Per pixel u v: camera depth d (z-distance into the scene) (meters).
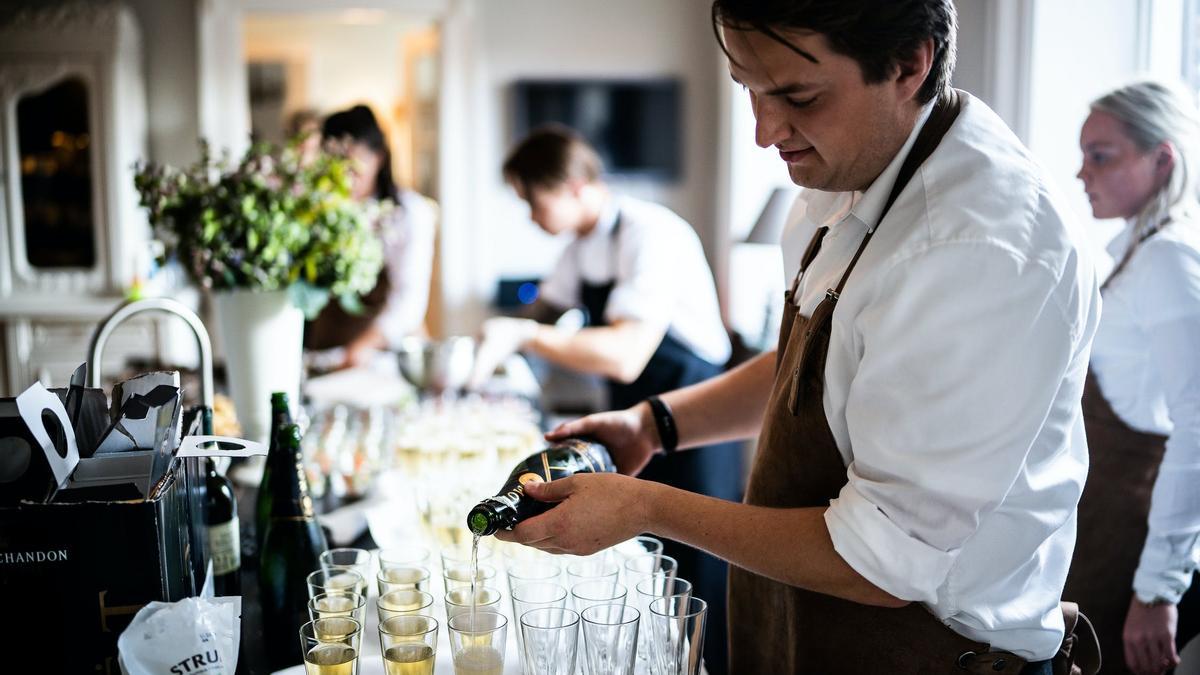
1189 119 1.71
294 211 2.04
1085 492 1.82
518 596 1.19
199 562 1.27
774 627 1.36
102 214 4.82
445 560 1.30
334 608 1.23
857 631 1.23
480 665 1.11
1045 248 1.02
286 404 1.43
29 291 4.83
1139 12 2.41
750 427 1.61
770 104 1.08
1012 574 1.15
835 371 1.16
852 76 1.03
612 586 1.25
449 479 1.92
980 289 1.01
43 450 1.02
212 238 1.97
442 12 5.35
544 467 1.32
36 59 4.71
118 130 4.78
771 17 0.98
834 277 1.21
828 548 1.09
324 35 7.40
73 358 4.85
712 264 5.69
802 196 1.47
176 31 5.19
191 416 1.37
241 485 2.09
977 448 1.02
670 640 1.09
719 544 1.13
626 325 2.63
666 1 5.50
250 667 1.33
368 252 2.13
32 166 4.77
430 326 5.88
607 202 2.80
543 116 5.47
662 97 5.52
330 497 2.06
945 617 1.17
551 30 5.46
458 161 5.48
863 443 1.09
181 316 1.46
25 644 1.04
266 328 2.06
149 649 0.98
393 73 7.56
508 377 3.41
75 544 1.03
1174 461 1.64
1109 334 1.76
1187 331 1.63
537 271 5.61
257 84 7.40
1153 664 1.69
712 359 2.80
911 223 1.08
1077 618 1.30
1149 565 1.67
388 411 2.63
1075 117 2.49
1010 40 2.53
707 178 5.64
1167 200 1.71
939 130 1.12
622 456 1.57
